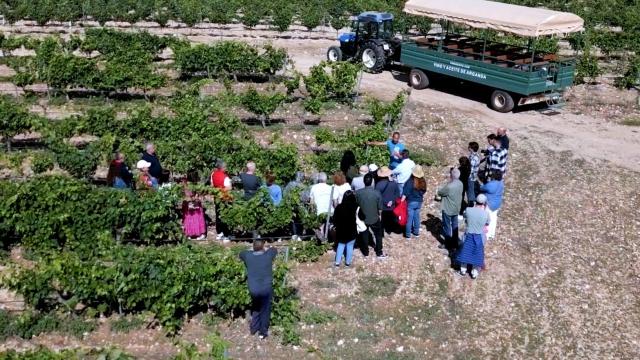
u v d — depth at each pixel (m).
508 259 15.97
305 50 33.56
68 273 12.41
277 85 27.25
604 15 39.00
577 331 13.73
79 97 24.16
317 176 16.86
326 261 15.27
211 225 16.39
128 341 12.27
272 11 38.06
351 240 14.77
